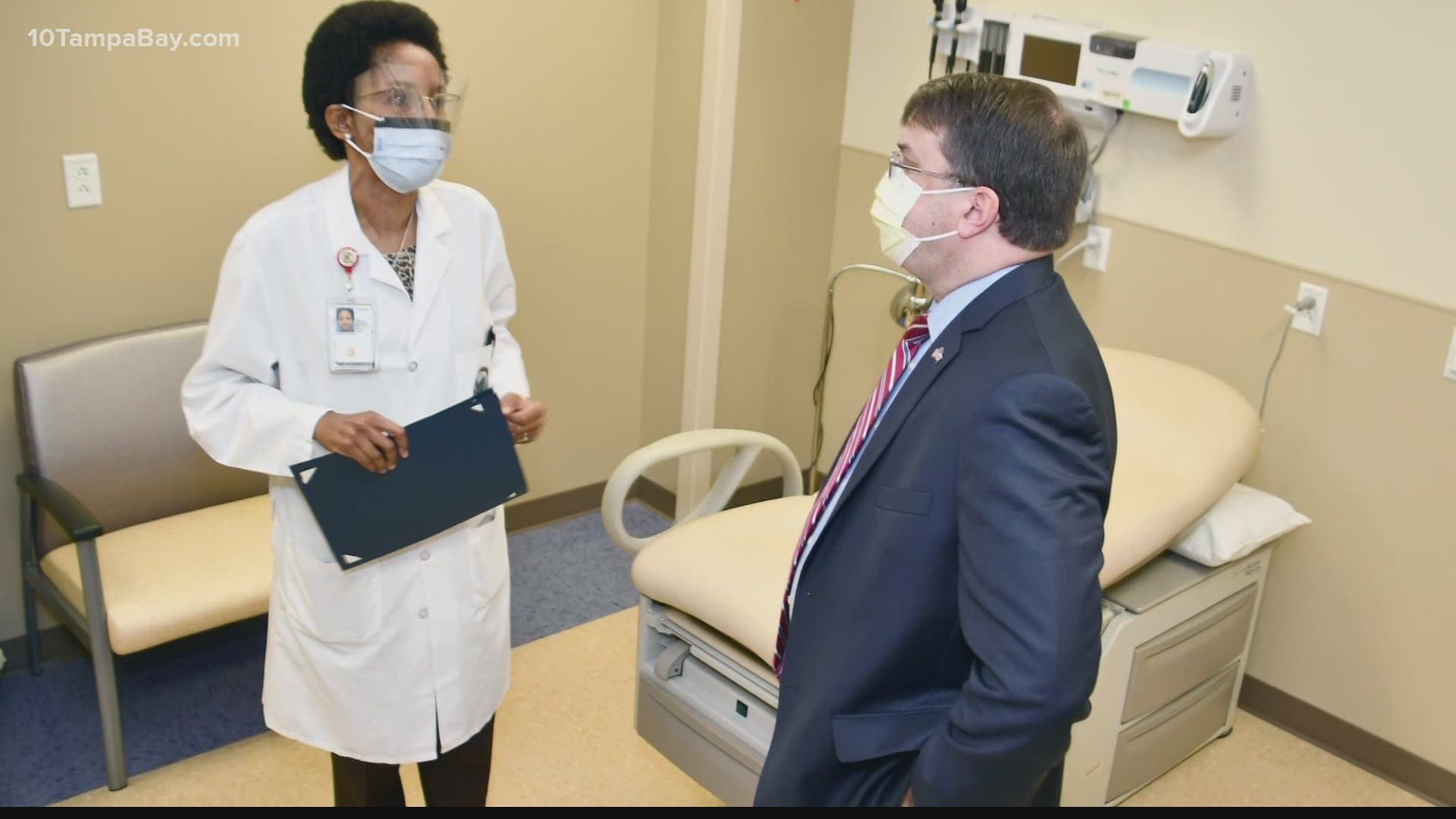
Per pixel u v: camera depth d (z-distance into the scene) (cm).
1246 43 255
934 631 135
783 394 361
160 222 256
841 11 325
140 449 251
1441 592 247
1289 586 273
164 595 225
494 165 305
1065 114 136
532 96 305
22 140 234
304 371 171
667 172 330
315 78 161
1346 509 259
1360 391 251
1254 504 249
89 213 246
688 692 213
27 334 246
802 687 147
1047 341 129
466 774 201
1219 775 260
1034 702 116
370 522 168
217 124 257
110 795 231
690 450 221
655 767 251
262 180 267
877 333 348
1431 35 228
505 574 194
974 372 130
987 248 137
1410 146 235
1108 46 269
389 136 159
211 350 167
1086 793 233
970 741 123
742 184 323
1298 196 253
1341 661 267
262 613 234
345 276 168
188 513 257
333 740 186
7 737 245
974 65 302
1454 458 240
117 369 246
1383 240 242
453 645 184
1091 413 124
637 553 227
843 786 144
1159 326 284
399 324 173
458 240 180
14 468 252
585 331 341
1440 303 235
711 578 205
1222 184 266
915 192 137
